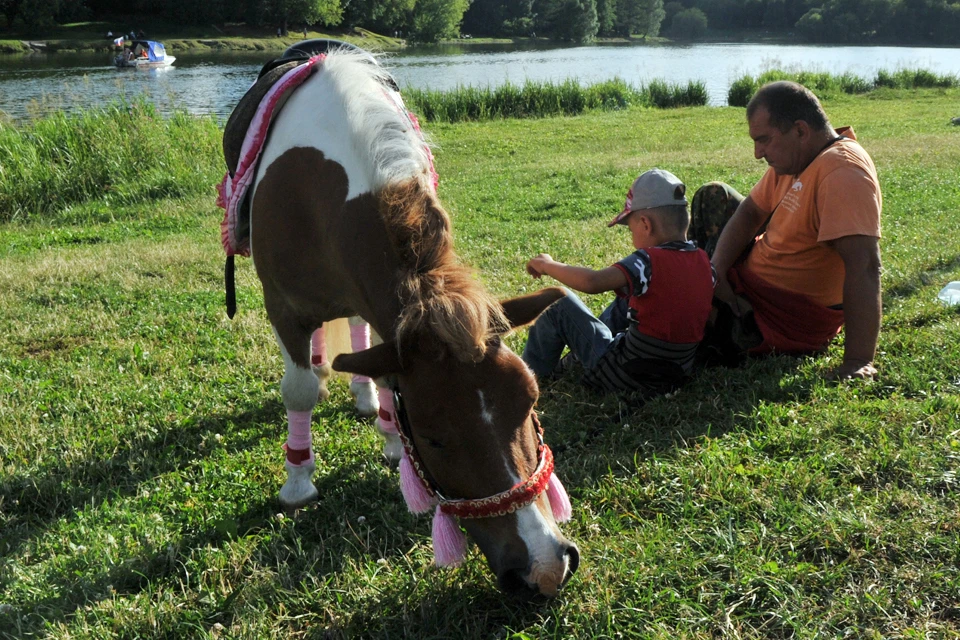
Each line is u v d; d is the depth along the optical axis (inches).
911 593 86.9
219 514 117.6
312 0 2039.9
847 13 3193.9
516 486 76.4
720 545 97.5
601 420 136.0
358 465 129.3
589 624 87.7
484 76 1296.8
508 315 84.3
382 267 90.1
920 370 137.1
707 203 168.7
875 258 133.8
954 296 170.1
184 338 193.3
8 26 1929.1
